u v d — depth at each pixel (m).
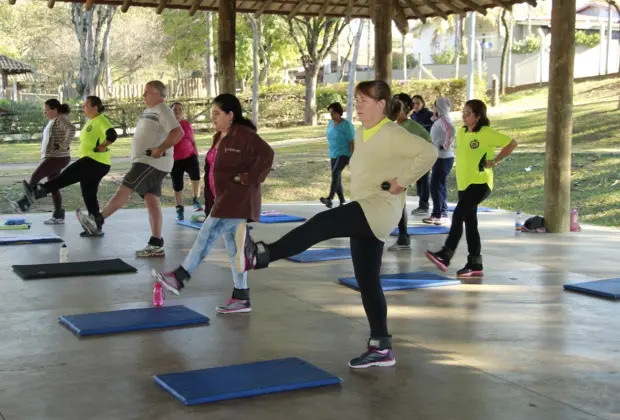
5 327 5.86
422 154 4.54
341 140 12.50
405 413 4.16
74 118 31.42
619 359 5.14
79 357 5.12
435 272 7.96
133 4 12.16
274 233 10.59
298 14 13.98
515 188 14.97
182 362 5.03
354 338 5.61
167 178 16.92
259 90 36.81
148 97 8.36
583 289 7.04
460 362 5.05
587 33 53.91
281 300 6.78
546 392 4.50
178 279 6.02
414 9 13.99
